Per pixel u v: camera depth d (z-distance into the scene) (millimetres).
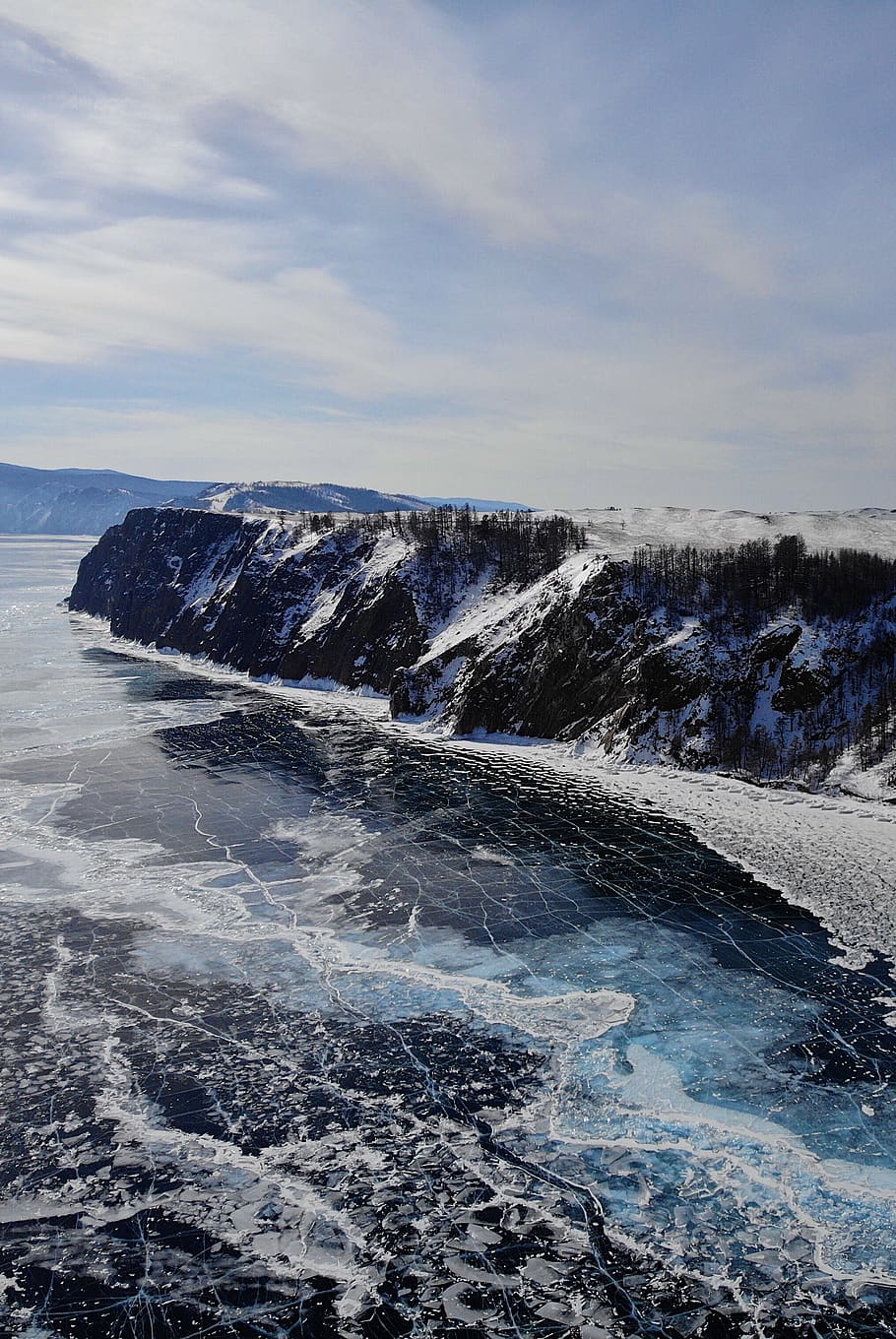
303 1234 22828
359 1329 20188
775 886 42406
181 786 59594
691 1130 26281
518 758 66312
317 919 39875
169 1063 29562
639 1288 21156
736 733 60562
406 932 38531
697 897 41500
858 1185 24078
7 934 38312
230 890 42844
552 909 40594
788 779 55625
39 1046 30469
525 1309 20625
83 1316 20641
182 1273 21734
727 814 51812
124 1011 32562
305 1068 29328
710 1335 19875
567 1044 30484
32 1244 22594
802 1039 30531
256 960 36188
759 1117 26766
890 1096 27609
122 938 38000
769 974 34719
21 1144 25953
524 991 33781
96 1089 28297
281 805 55406
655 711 64062
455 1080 28688
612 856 46562
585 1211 23391
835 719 58438
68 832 50656
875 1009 32219
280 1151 25641
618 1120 26734
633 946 37094
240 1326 20344
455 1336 20000
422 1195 24000
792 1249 22094
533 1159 25250
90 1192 24219
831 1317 20281
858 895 40844
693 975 34781
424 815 53344
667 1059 29562
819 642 63156
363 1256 22141
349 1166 25078
